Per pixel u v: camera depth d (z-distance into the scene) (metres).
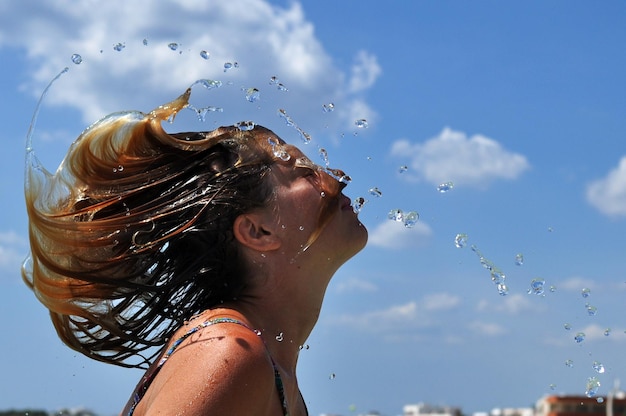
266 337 2.31
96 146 2.40
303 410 2.44
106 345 2.56
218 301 2.39
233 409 1.90
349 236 2.44
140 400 2.07
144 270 2.41
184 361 1.98
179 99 2.43
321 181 2.40
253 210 2.37
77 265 2.37
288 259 2.37
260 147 2.42
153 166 2.41
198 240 2.38
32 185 2.36
